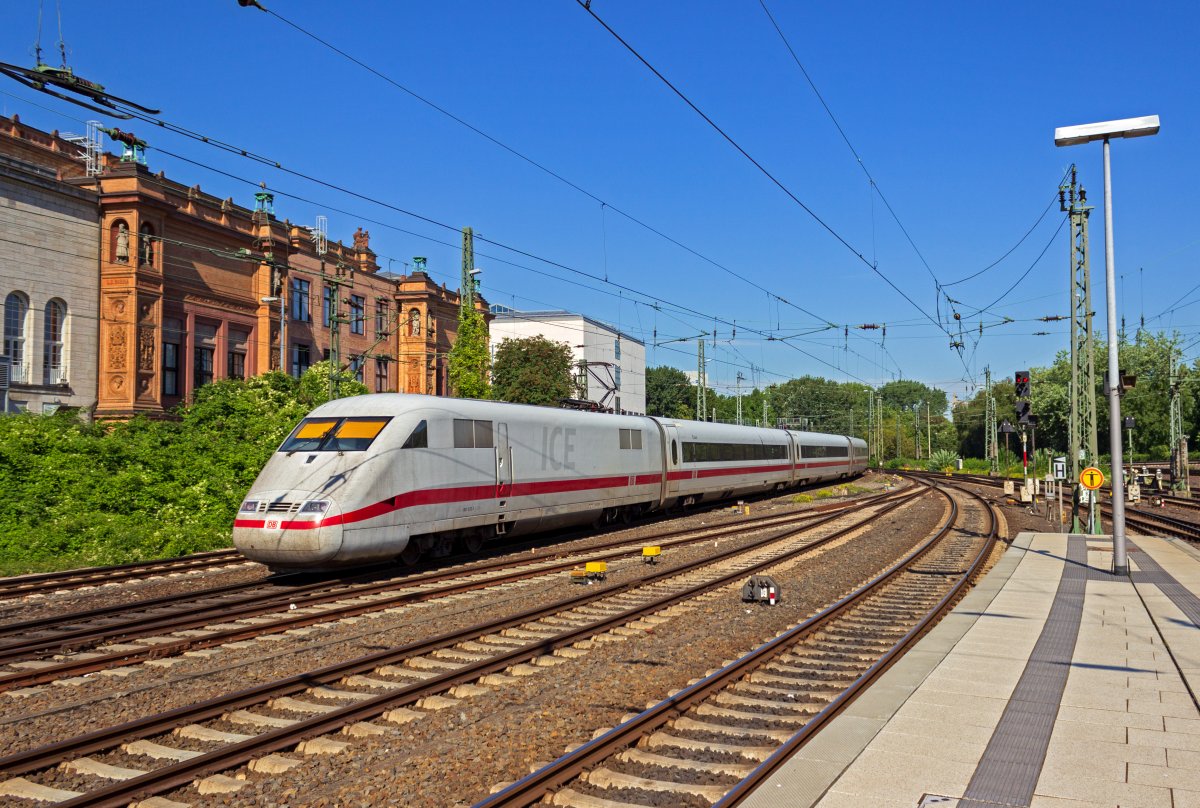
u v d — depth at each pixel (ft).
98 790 20.04
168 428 97.91
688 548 72.18
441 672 32.50
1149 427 244.01
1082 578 54.29
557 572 57.93
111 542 67.10
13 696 29.50
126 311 107.34
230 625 40.52
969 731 24.18
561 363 172.76
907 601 49.32
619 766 22.75
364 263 156.76
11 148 110.22
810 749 22.71
